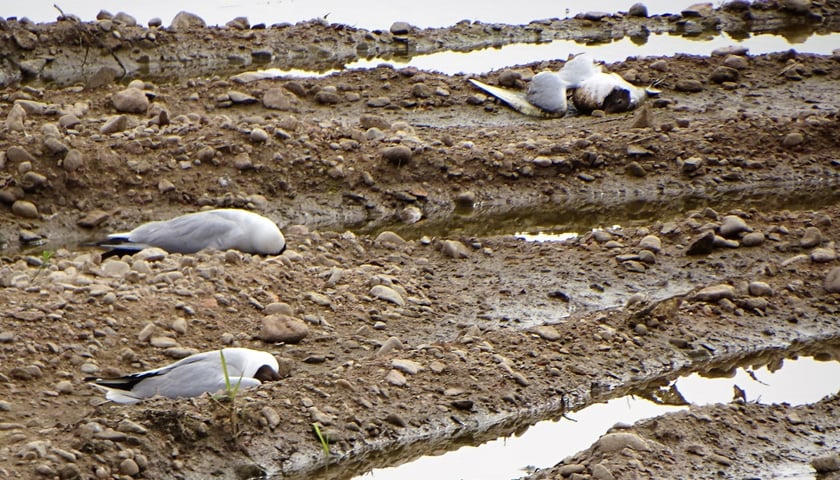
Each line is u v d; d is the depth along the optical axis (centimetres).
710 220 2114
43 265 1769
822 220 2100
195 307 1636
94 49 3103
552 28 3594
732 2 3791
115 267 1722
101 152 2181
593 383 1586
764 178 2452
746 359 1694
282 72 3141
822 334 1759
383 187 2280
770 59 3139
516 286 1867
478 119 2717
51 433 1317
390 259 1930
